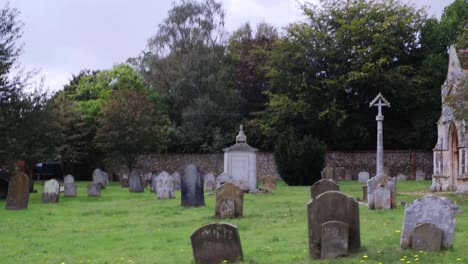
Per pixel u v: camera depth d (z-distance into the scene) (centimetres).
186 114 4891
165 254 1197
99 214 2027
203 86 4991
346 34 4612
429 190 2952
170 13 5216
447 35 4797
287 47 4725
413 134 4681
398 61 4816
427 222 1085
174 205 2253
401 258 1016
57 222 1809
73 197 2811
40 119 2991
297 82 4641
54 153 3195
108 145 4431
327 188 1967
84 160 5097
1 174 2970
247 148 2947
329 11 4812
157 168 5100
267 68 4828
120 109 4419
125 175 4369
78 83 5850
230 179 2861
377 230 1376
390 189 1925
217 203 1816
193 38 5106
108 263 1128
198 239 1078
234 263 1055
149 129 4456
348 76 4503
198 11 5194
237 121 5141
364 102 4731
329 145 4925
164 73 5131
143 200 2583
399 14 4781
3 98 2859
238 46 5678
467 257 1009
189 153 5069
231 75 5219
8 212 2102
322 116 4484
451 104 2236
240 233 1454
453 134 2825
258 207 2103
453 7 4975
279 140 4081
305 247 1190
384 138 4838
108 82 5419
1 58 2847
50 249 1308
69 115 4841
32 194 3053
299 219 1705
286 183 4050
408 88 4559
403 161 4719
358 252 1077
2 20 2909
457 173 2805
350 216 1079
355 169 4781
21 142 2881
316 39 4700
